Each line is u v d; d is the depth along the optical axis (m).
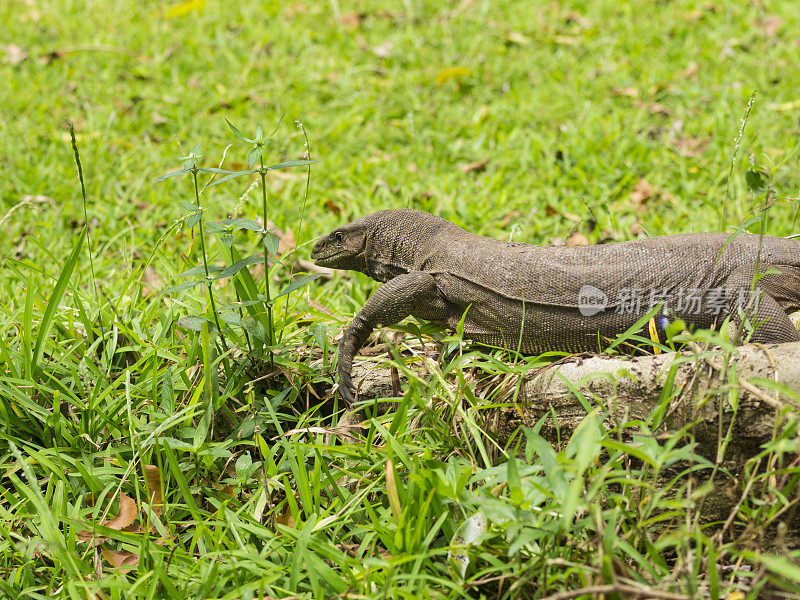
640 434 4.15
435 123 11.13
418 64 13.00
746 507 4.02
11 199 9.48
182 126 11.34
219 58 13.49
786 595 3.79
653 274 4.87
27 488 4.83
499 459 4.91
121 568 4.53
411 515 4.30
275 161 10.37
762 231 4.33
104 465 5.14
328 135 10.93
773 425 4.30
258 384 5.56
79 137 10.93
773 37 12.77
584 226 8.44
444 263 5.31
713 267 4.86
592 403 4.70
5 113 11.74
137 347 5.67
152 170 10.18
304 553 4.17
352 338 5.25
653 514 4.53
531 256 5.07
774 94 11.01
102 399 5.31
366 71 13.00
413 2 15.07
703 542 4.08
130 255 8.28
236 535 4.46
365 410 5.30
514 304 5.04
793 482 3.99
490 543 4.17
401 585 4.14
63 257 8.21
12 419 5.31
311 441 5.16
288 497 4.65
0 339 5.46
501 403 4.81
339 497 4.80
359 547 4.53
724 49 12.30
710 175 9.05
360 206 9.16
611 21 13.79
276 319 5.84
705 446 4.49
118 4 16.17
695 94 10.91
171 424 4.94
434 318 5.43
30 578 4.60
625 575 3.84
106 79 12.84
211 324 5.41
